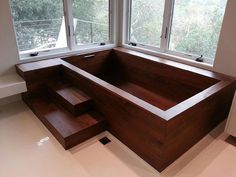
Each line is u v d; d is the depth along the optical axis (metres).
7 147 2.06
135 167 1.84
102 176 1.75
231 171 1.81
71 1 3.06
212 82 2.39
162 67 2.88
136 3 3.41
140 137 1.86
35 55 2.97
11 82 2.57
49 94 2.83
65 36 3.22
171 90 2.88
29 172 1.79
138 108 1.76
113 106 2.08
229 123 2.12
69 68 2.69
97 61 3.56
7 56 2.72
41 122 2.47
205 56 2.73
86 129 2.13
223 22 2.33
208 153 2.01
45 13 2.92
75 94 2.52
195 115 1.87
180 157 1.95
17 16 2.71
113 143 2.14
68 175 1.76
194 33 2.76
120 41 3.78
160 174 1.76
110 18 3.64
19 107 2.79
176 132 1.71
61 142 2.08
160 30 3.17
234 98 2.03
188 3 2.72
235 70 2.38
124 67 3.53
